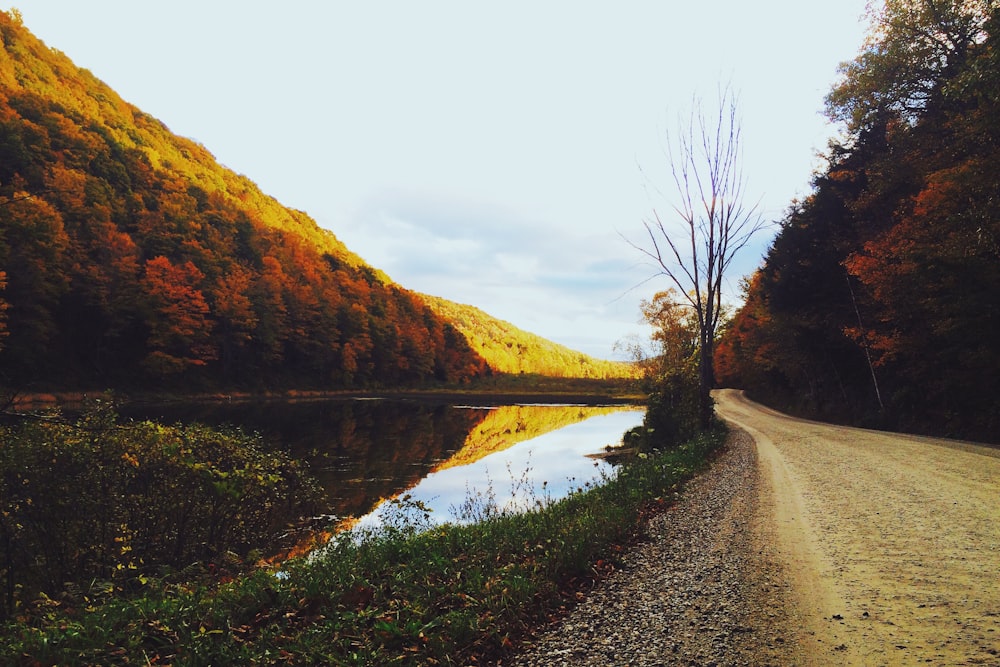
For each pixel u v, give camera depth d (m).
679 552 6.36
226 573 7.23
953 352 22.36
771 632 4.06
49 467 7.65
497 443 31.36
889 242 24.11
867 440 19.12
